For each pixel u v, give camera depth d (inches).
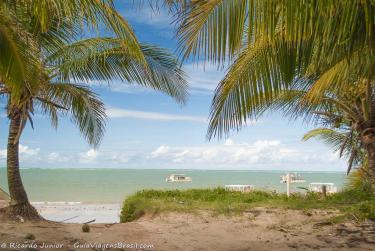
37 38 242.8
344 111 369.7
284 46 190.5
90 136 408.5
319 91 226.1
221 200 472.7
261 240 292.0
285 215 375.6
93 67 344.2
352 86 320.2
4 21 201.2
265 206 425.4
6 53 204.7
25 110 342.6
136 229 322.0
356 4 143.3
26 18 208.7
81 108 382.6
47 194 1704.0
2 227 292.5
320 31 155.4
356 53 198.1
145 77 353.4
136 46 192.4
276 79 196.2
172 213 389.7
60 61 335.0
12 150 348.8
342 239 292.4
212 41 147.1
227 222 353.1
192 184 3006.9
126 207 464.1
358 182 505.0
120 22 178.2
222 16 144.5
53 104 365.4
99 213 741.9
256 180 4030.5
